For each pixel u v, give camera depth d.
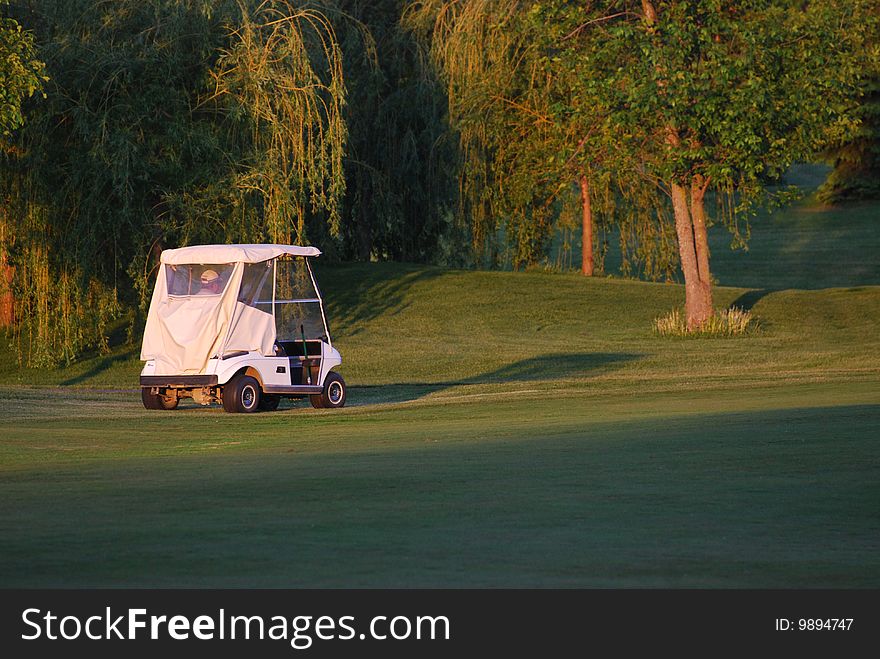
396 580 13.38
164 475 23.69
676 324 96.31
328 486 21.25
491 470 23.44
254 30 84.94
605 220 124.94
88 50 80.31
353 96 109.06
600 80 87.62
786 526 16.67
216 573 13.68
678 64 84.50
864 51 97.69
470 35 107.56
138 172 79.69
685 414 38.53
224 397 52.12
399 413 47.53
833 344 87.12
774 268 180.88
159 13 82.38
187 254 53.53
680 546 15.20
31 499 19.86
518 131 108.25
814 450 25.42
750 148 86.56
